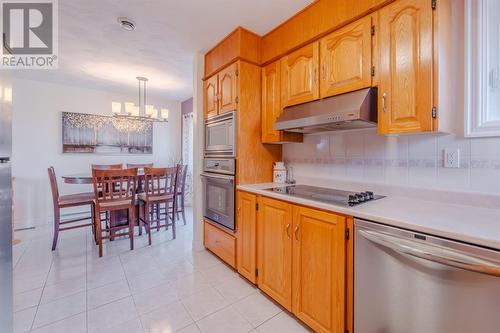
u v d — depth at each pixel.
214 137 2.46
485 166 1.28
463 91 1.32
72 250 2.67
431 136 1.46
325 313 1.34
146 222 3.01
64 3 1.78
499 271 0.78
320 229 1.37
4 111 1.19
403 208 1.26
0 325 1.15
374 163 1.74
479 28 1.26
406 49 1.29
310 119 1.64
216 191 2.39
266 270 1.78
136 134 4.58
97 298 1.78
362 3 1.46
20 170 3.56
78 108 4.01
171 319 1.56
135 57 2.77
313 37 1.74
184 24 2.06
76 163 4.01
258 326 1.51
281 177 2.29
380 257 1.11
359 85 1.49
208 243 2.59
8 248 1.22
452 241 0.90
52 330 1.45
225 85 2.30
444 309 0.92
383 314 1.10
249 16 1.93
